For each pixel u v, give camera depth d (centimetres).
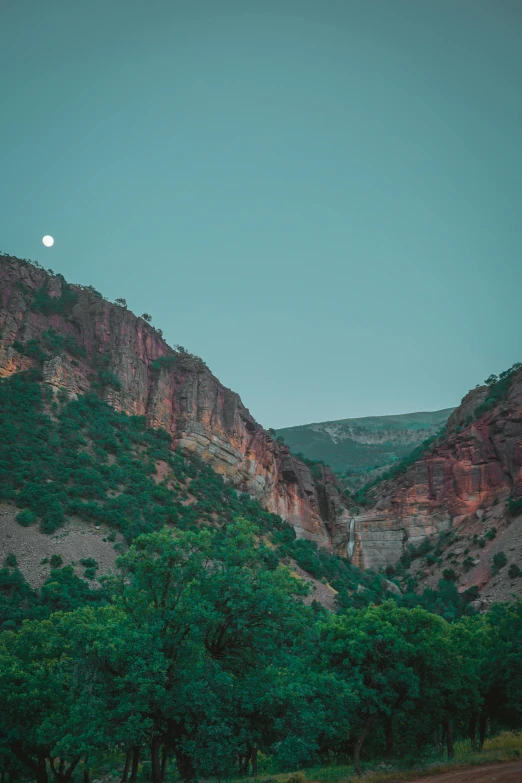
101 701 3067
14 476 9375
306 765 4012
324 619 4456
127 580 4009
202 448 13975
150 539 3441
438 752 4559
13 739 3494
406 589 13550
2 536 8175
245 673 3528
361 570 15088
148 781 4356
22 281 14225
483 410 17650
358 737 3966
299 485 16725
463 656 4916
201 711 3077
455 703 4262
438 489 16100
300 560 11775
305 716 3322
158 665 2964
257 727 3422
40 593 7231
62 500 9338
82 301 14912
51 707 3581
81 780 4406
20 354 12300
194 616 3142
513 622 5422
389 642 3991
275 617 3412
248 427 16275
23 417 10869
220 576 3406
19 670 3656
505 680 4806
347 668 3947
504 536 13112
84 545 8569
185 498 11425
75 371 12962
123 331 14562
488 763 3316
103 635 3148
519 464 14875
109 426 12100
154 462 12100
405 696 4019
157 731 3123
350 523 16475
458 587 12338
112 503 9794
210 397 14950
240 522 3759
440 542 15038
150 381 14488
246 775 4441
